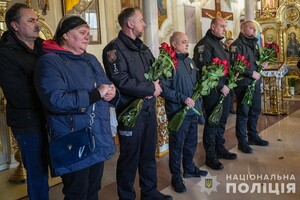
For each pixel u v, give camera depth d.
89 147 1.61
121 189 2.36
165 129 3.85
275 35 7.84
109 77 2.19
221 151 3.57
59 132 1.67
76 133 1.62
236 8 7.74
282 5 7.66
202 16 6.62
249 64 3.32
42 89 1.61
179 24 6.09
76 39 1.73
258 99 3.91
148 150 2.41
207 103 3.21
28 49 1.93
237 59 3.25
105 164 3.64
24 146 1.91
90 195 1.89
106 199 2.74
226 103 3.39
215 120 3.14
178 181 2.80
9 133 3.77
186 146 3.01
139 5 5.29
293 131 4.55
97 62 1.94
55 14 4.23
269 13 7.87
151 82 2.25
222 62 2.75
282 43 7.76
